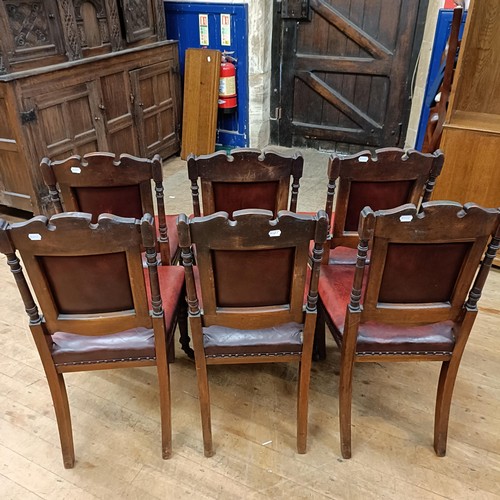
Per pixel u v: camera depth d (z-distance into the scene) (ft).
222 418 5.65
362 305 4.42
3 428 5.49
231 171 5.66
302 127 14.11
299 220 3.76
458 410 5.72
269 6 12.49
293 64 13.28
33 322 4.26
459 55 7.43
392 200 5.68
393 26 11.68
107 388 6.09
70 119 9.63
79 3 9.31
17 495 4.78
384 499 4.73
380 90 12.60
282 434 5.45
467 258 4.03
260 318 4.44
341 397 4.92
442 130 7.95
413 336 4.65
